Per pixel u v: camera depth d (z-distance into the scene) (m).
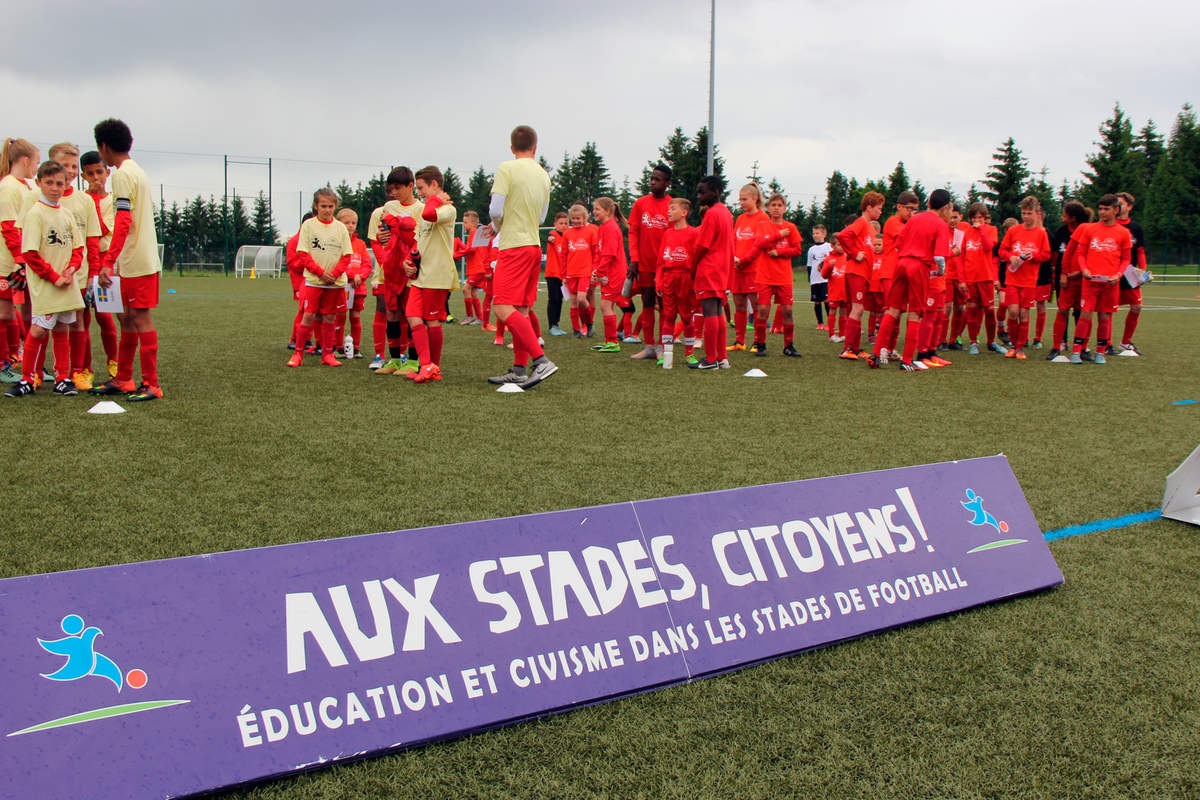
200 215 37.34
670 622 2.06
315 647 1.71
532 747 1.74
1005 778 1.68
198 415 4.85
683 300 7.82
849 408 5.52
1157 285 32.59
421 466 3.77
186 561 1.68
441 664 1.80
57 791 1.42
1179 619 2.41
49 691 1.48
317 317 7.56
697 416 5.13
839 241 8.30
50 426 4.45
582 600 1.99
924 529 2.54
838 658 2.16
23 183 5.71
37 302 5.25
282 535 2.79
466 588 1.89
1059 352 8.59
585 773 1.66
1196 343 10.84
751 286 8.59
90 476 3.47
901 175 49.22
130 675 1.55
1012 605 2.51
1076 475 3.93
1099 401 6.02
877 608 2.33
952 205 7.72
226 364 7.14
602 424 4.83
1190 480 3.26
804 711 1.90
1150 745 1.80
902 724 1.86
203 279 30.70
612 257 8.62
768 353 9.06
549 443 4.29
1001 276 9.92
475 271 11.36
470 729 1.77
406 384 6.24
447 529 1.92
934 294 7.64
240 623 1.67
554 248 10.79
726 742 1.77
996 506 2.70
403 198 6.59
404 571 1.84
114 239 4.96
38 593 1.54
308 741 1.64
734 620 2.14
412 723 1.73
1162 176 45.94
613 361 8.02
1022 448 4.45
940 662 2.14
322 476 3.56
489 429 4.62
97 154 5.61
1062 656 2.19
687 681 2.02
